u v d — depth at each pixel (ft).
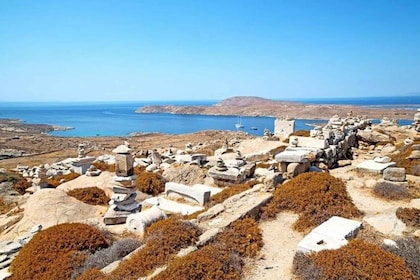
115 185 44.39
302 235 33.68
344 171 52.95
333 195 38.32
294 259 27.37
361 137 88.74
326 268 24.39
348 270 23.65
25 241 37.40
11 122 538.47
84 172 93.20
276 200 39.73
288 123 125.39
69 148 241.35
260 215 37.96
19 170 112.06
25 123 528.63
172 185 57.00
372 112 375.86
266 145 101.91
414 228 31.60
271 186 43.50
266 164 75.77
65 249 30.66
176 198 55.67
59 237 31.78
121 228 41.19
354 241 27.27
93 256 29.99
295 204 38.60
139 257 27.68
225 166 63.46
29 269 28.53
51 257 29.53
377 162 51.70
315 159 54.60
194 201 53.06
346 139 78.59
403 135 92.43
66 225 34.37
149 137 305.94
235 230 32.76
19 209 59.67
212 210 37.68
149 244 29.25
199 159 81.41
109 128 471.62
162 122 587.68
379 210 36.96
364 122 102.89
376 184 43.27
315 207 36.76
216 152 102.58
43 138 308.81
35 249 30.50
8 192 76.43
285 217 37.70
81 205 51.98
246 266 28.60
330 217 35.17
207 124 529.04
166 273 24.75
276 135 121.80
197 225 33.76
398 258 25.16
